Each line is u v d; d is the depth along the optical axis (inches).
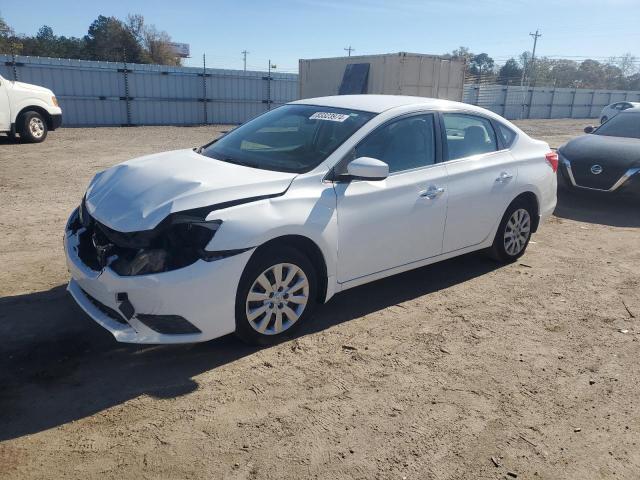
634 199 327.6
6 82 539.8
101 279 133.7
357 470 107.1
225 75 971.3
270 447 112.6
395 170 174.1
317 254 156.3
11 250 222.7
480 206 199.6
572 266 232.4
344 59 724.0
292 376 138.9
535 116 1471.5
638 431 123.2
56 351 146.1
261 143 178.1
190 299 131.6
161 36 2377.0
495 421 124.4
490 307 186.9
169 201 136.6
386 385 136.8
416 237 179.8
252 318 145.6
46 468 104.3
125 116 895.7
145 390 130.6
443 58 689.0
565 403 132.7
